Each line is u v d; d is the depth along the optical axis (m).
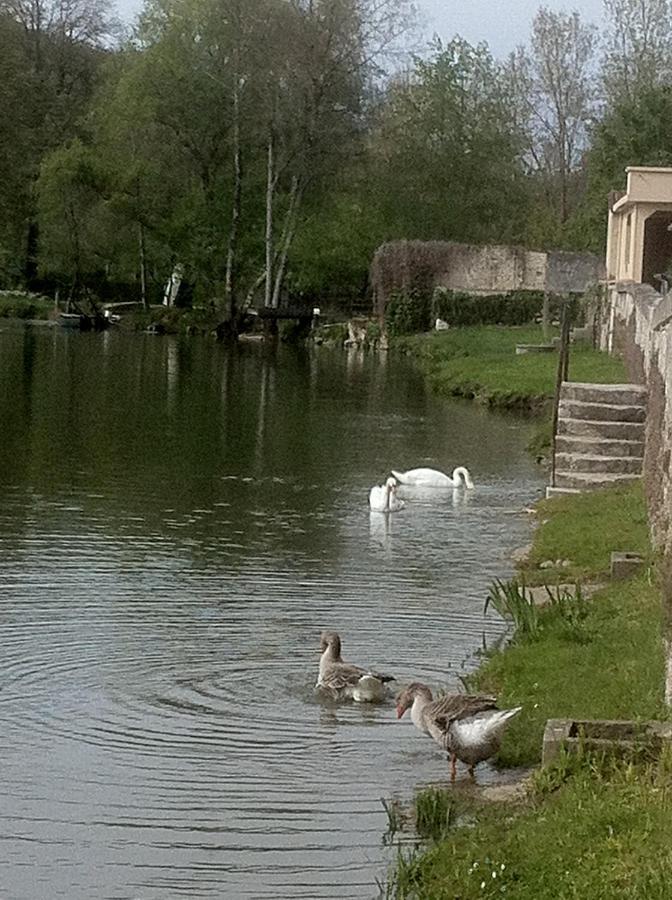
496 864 8.09
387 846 9.04
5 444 27.73
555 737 9.56
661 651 11.74
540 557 17.53
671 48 71.94
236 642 13.91
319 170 66.88
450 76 74.19
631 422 23.23
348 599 15.79
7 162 70.19
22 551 17.89
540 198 86.94
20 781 10.09
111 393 38.19
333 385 42.97
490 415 35.88
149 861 8.85
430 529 20.28
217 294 69.50
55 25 80.56
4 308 71.81
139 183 67.06
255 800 9.78
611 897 7.32
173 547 18.48
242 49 64.62
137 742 10.98
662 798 8.42
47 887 8.48
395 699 12.14
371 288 66.69
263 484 24.12
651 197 38.81
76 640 13.84
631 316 29.95
